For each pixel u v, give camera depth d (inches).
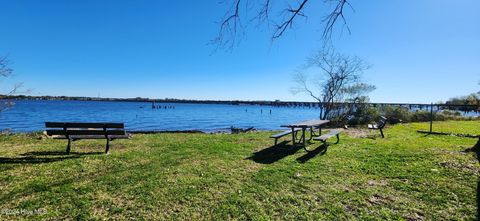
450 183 205.3
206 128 1112.2
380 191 191.3
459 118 967.6
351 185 203.9
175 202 171.6
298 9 151.4
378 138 449.4
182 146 368.2
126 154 310.2
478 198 177.3
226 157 297.9
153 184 202.7
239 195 183.0
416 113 925.8
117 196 179.6
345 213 157.8
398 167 249.3
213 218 151.8
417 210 161.5
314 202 173.0
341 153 314.7
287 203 171.3
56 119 1486.2
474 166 249.4
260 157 297.7
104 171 237.8
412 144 377.7
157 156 301.4
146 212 158.1
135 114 2123.5
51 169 240.2
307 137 471.2
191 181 210.7
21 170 235.8
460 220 149.4
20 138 442.9
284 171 239.3
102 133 316.5
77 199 173.3
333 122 818.8
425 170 238.2
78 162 267.1
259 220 149.3
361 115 807.7
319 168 249.0
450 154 301.3
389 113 880.3
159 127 1140.5
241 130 842.8
